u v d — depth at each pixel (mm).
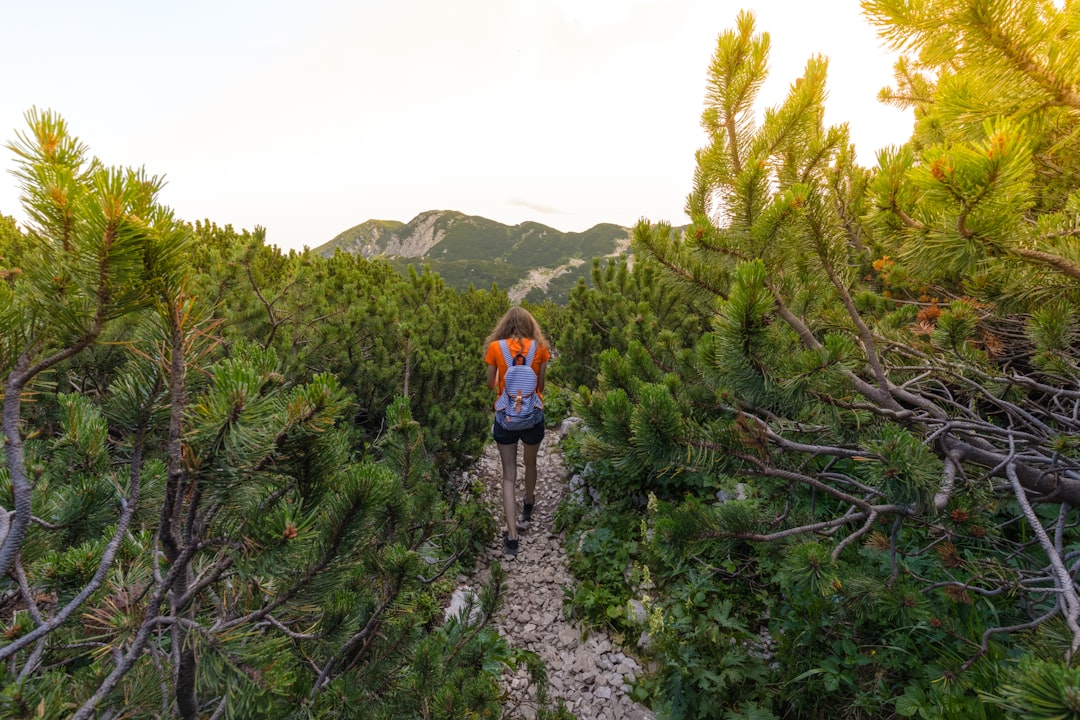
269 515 1265
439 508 3158
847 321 3176
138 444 1334
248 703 1278
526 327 4625
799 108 2564
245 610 1624
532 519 5375
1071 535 3148
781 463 2715
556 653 3564
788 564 2143
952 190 1494
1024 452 2359
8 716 1037
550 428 8109
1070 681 930
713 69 2766
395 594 2094
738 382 2164
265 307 4973
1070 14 1667
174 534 1258
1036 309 2369
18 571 1258
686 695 2877
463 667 2773
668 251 2818
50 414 2607
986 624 2676
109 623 1363
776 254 2459
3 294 1062
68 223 975
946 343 2992
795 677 2791
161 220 1013
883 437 1982
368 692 2111
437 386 5652
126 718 1373
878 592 2199
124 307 1079
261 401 1146
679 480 4633
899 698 2422
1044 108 1820
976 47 1719
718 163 2801
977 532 2002
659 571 3943
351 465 1620
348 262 10914
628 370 3029
